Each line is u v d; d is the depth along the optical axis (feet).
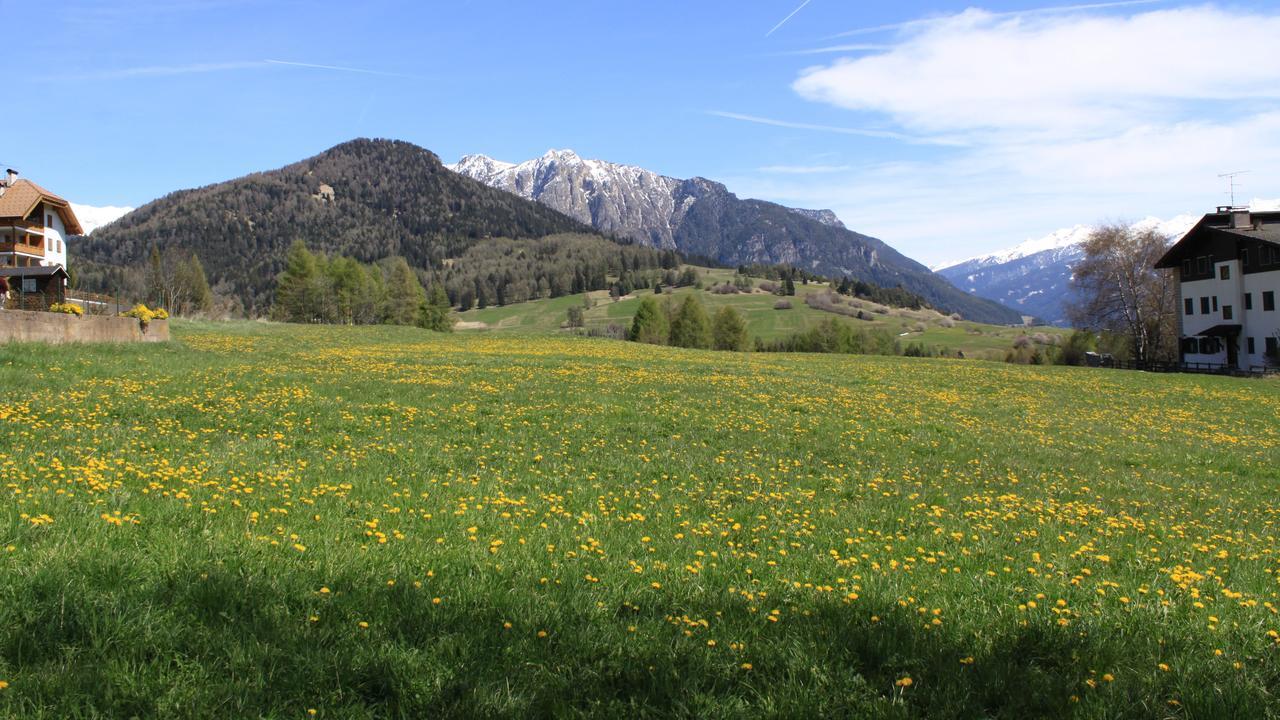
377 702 15.48
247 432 54.29
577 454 52.95
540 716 15.33
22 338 91.71
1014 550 31.68
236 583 19.79
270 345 153.79
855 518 37.27
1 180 232.32
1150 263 257.96
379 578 21.90
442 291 437.58
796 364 160.35
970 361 197.67
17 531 23.36
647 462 50.65
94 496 29.86
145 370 85.20
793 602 22.56
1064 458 62.85
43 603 17.69
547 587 22.34
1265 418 102.27
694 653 17.98
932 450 63.21
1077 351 294.46
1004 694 16.84
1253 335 219.20
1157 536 36.60
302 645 17.03
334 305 386.11
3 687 14.48
